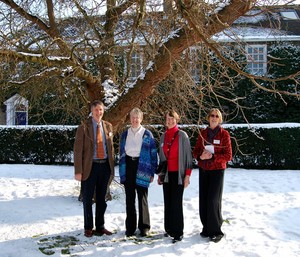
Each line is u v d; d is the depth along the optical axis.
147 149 5.96
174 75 7.97
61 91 8.50
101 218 6.09
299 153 14.19
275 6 5.54
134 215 6.04
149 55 8.05
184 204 8.31
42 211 7.46
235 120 19.80
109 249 5.45
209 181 5.89
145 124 9.34
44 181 11.14
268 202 8.57
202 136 5.90
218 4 5.90
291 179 11.66
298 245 5.75
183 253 5.33
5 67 7.25
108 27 8.30
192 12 5.41
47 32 8.23
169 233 5.92
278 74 19.70
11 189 9.73
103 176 6.02
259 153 14.45
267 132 14.36
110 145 6.06
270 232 6.36
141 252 5.36
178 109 8.95
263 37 19.27
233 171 13.50
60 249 5.45
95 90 8.51
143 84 7.59
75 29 8.64
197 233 6.22
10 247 5.51
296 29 21.62
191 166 5.86
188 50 7.45
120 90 8.64
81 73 7.90
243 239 5.95
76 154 5.85
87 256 5.21
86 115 8.73
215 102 16.67
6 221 6.76
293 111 19.72
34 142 16.02
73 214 7.29
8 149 16.17
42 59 6.66
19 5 8.10
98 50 7.82
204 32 5.66
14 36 7.11
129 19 8.42
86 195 5.93
